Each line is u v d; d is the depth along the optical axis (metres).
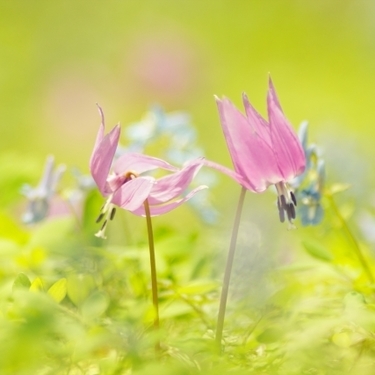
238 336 1.14
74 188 1.30
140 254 1.20
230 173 1.10
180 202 1.10
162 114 1.34
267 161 1.09
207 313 1.17
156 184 1.10
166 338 1.10
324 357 1.10
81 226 1.26
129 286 1.19
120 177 1.09
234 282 1.19
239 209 1.10
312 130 2.66
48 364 1.08
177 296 1.16
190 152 1.34
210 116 2.96
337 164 1.46
